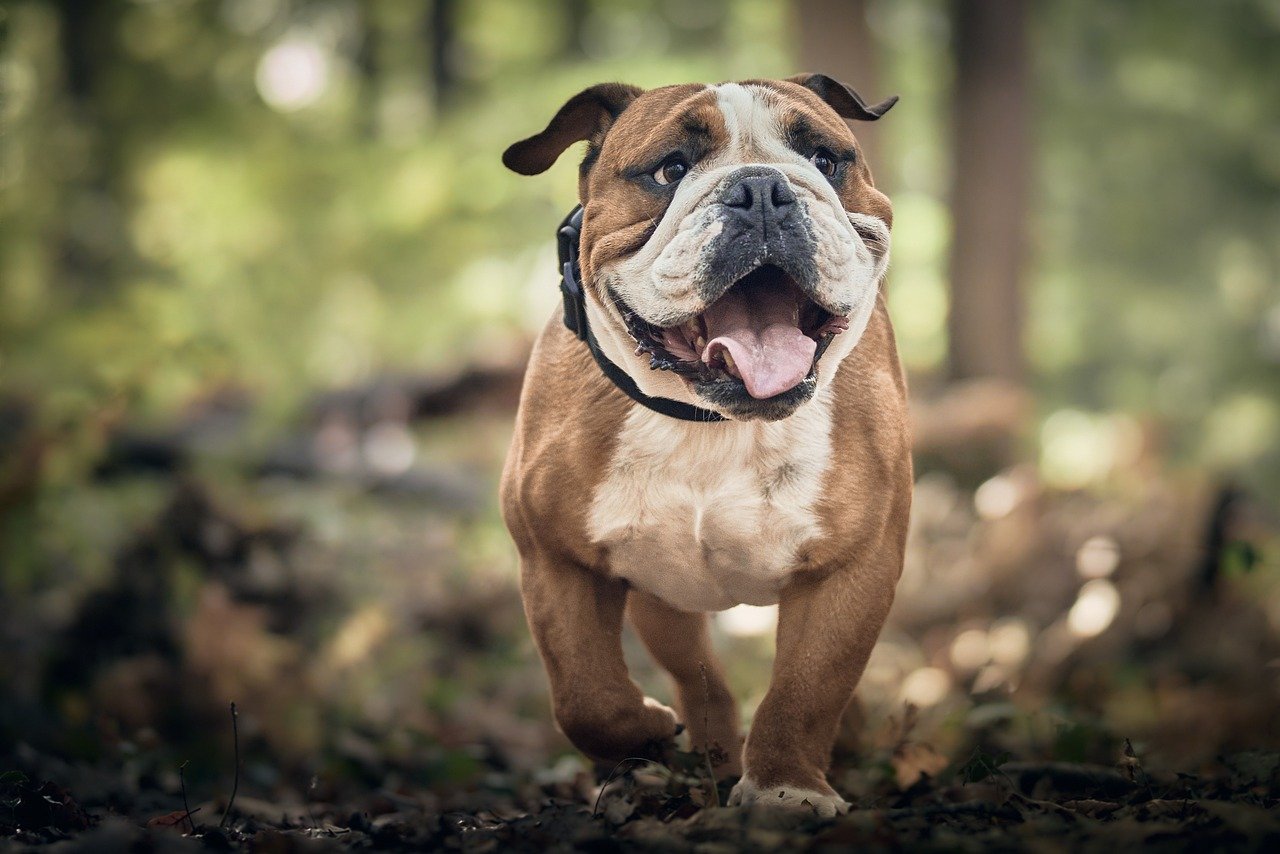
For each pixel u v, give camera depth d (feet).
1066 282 105.70
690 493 16.24
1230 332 107.04
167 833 14.96
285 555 34.42
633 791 16.66
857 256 15.16
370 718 30.58
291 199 78.59
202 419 55.62
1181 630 31.55
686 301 14.80
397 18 102.27
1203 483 33.63
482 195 80.02
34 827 16.14
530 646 36.70
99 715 27.07
